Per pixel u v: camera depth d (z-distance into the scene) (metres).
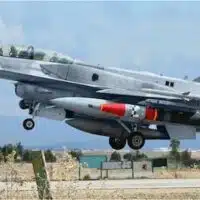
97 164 182.62
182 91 121.56
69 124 107.75
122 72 118.00
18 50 109.31
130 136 111.88
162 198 71.62
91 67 114.94
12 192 41.22
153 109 112.31
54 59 111.56
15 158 35.12
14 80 107.94
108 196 67.56
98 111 105.12
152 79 119.94
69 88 110.50
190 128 116.19
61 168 31.91
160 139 115.25
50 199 35.03
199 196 74.00
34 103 106.75
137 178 139.00
